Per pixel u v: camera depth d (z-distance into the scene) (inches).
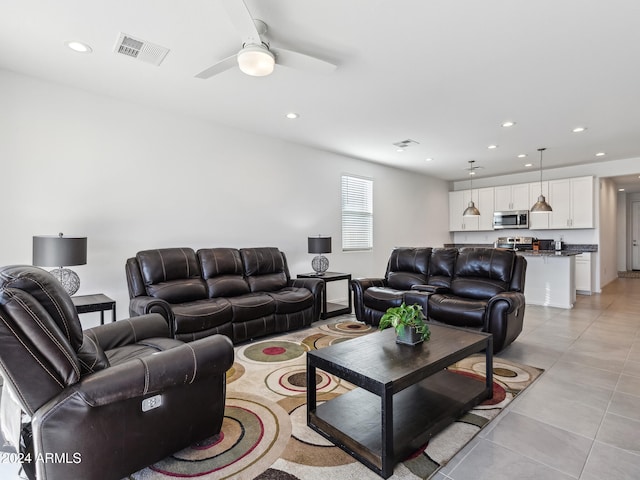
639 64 112.9
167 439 65.0
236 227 180.4
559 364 119.5
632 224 423.2
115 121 141.3
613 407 89.8
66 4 82.9
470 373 111.3
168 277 139.2
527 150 224.5
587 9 84.9
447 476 64.5
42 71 118.4
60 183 128.7
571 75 120.6
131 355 79.5
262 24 89.5
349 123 171.6
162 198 154.5
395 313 92.5
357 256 248.1
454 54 106.6
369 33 95.2
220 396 73.5
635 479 63.2
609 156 242.1
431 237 319.6
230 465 67.7
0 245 117.4
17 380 52.3
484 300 148.7
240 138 181.6
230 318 136.6
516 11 85.7
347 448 71.7
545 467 66.6
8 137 118.6
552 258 217.9
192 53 105.9
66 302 60.9
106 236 139.3
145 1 81.7
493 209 309.1
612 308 209.6
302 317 161.9
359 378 70.1
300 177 210.2
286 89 132.3
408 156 239.9
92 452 56.0
